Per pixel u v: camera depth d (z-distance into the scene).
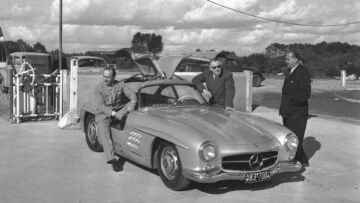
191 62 12.05
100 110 6.41
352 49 67.06
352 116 12.92
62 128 9.39
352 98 19.62
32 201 4.90
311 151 7.99
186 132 5.05
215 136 5.09
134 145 5.80
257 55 51.56
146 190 5.36
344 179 6.18
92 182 5.66
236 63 23.52
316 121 11.65
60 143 7.98
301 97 6.28
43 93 10.72
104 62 18.98
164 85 6.62
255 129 5.51
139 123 5.76
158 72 7.39
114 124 6.43
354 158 7.48
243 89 13.36
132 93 6.27
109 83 6.45
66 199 4.99
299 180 6.06
